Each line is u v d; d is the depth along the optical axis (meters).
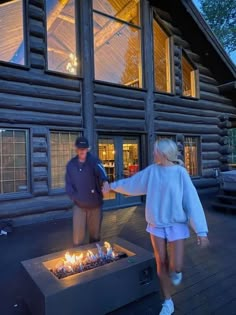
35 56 5.45
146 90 7.15
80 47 6.10
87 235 3.75
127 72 7.37
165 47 7.92
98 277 1.97
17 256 3.42
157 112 7.45
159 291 2.38
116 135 6.86
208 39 7.82
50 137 5.68
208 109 8.88
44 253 3.53
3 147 5.06
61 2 5.87
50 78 5.64
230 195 6.10
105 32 6.70
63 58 6.02
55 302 1.75
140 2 7.14
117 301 2.08
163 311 1.98
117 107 6.65
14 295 2.40
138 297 2.22
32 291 1.95
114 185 2.25
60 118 5.74
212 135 9.05
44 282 1.89
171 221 1.89
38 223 5.30
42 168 5.51
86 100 6.10
